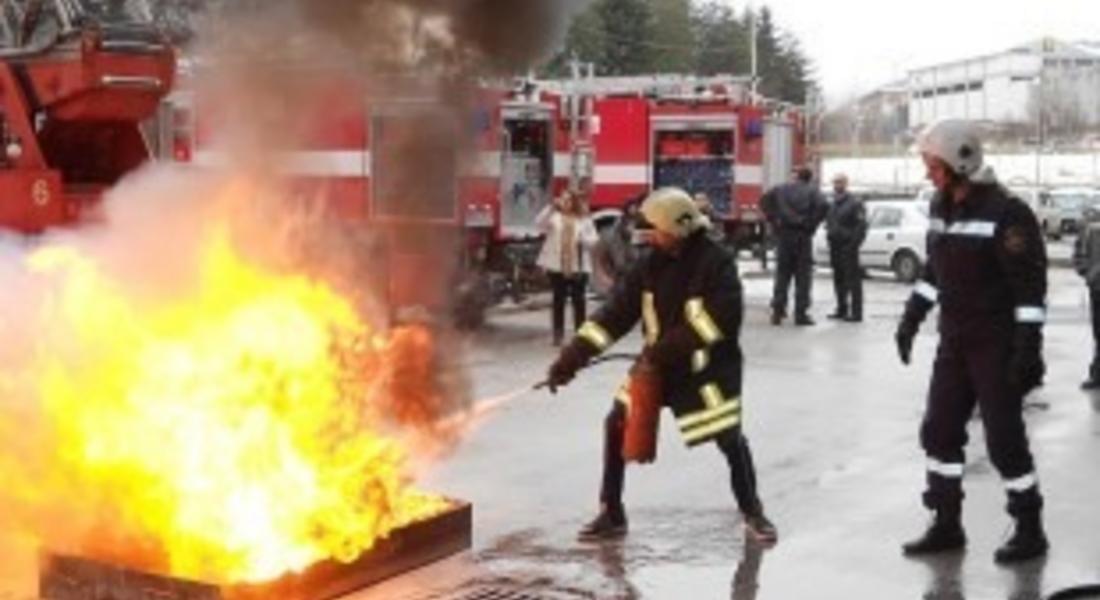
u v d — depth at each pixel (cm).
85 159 845
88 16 812
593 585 529
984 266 550
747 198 2134
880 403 970
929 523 621
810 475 731
